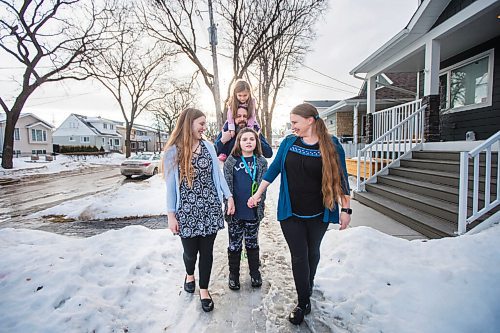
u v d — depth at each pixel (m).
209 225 2.34
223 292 2.62
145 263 3.00
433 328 1.97
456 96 8.16
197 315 2.26
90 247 3.24
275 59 19.16
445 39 6.77
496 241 2.84
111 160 29.41
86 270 2.67
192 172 2.32
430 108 6.50
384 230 4.16
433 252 2.89
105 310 2.18
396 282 2.50
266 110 20.23
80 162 24.67
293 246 2.20
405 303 2.24
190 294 2.57
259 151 2.83
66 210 6.36
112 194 7.36
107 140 55.12
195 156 2.37
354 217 4.93
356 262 2.85
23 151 35.00
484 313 2.07
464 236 3.09
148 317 2.22
